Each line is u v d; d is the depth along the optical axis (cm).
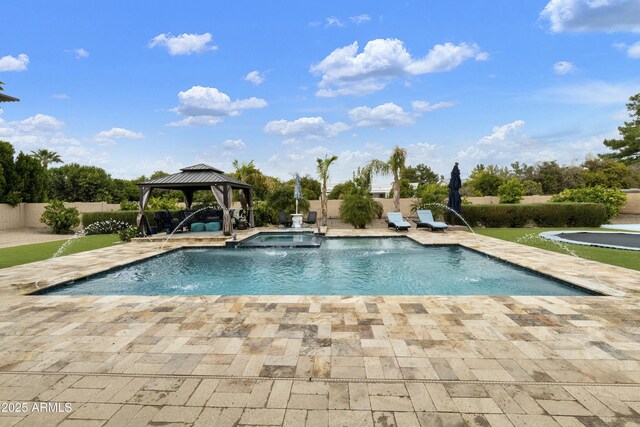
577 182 2731
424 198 1784
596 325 364
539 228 1505
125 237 1205
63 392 241
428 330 353
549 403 224
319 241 1142
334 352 302
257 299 467
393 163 1805
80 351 307
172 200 1886
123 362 285
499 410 217
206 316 399
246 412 216
